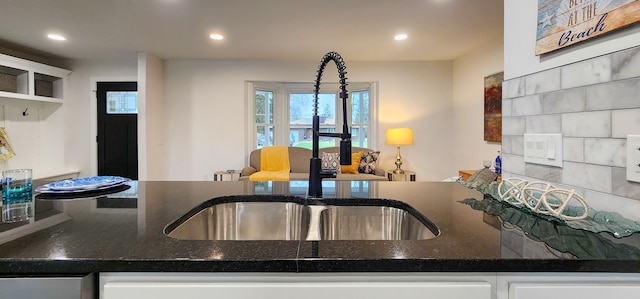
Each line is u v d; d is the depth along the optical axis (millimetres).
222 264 552
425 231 879
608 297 554
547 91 906
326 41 3822
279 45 3992
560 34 840
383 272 562
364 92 5141
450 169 4953
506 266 553
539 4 926
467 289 558
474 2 2703
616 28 685
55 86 4539
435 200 1111
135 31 3426
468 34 3551
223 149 4883
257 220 1208
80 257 562
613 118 712
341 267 555
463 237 669
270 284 562
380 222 1148
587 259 549
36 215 879
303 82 4980
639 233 653
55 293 552
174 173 4844
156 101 4594
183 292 555
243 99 4855
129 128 4707
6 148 4020
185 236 933
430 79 4906
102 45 3955
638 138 658
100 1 2645
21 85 3971
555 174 885
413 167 4957
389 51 4293
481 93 4031
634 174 667
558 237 659
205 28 3336
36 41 3770
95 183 1308
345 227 1149
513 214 863
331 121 5289
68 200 1101
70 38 3662
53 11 2857
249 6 2760
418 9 2836
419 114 4926
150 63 4422
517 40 1041
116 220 831
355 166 4527
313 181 1199
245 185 1440
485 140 3918
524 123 1013
